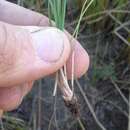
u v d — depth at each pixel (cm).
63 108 17
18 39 11
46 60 11
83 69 13
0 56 10
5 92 13
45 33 11
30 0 18
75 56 13
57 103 17
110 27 18
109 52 18
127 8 18
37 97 17
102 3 17
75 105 12
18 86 13
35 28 11
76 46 13
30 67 11
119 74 18
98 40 18
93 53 18
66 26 17
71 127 17
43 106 17
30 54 11
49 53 11
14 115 17
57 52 11
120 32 18
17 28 11
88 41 18
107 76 18
